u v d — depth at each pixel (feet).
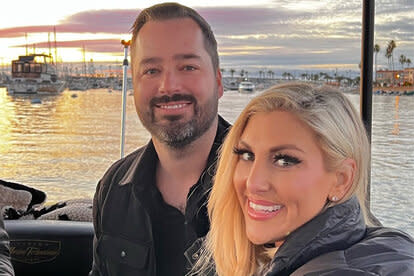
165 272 5.35
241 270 3.59
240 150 3.17
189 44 5.26
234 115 3.42
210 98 5.37
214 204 3.64
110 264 5.58
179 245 5.30
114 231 5.54
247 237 3.47
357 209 3.00
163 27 5.28
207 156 5.32
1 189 7.68
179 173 5.31
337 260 2.70
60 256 6.78
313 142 2.93
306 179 2.93
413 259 2.63
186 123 5.24
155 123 5.31
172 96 5.22
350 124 3.00
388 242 2.75
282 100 2.98
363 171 3.03
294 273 2.77
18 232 6.73
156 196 5.38
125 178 5.57
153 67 5.30
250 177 3.02
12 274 5.18
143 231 5.37
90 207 7.64
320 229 2.91
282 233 3.01
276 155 2.97
